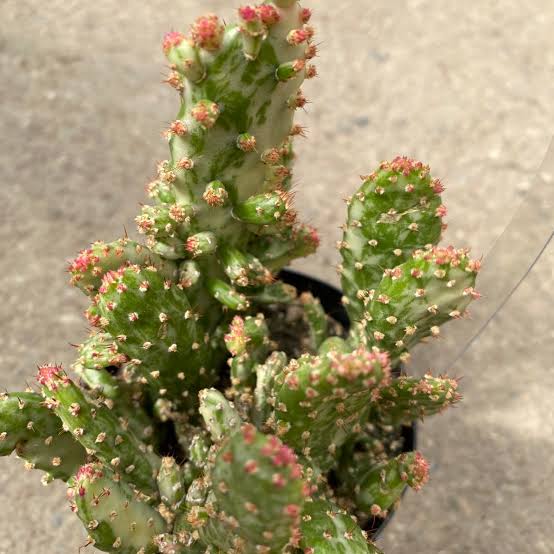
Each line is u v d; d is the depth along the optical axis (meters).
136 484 0.34
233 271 0.34
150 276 0.33
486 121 0.62
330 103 0.64
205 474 0.33
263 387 0.35
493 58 0.67
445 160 0.60
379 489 0.35
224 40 0.31
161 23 0.69
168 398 0.37
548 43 0.68
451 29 0.69
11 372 0.49
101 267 0.34
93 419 0.33
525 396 0.50
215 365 0.38
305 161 0.60
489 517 0.46
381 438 0.39
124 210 0.57
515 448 0.48
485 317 0.42
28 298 0.52
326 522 0.32
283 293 0.38
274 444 0.28
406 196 0.34
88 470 0.31
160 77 0.65
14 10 0.68
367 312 0.34
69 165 0.59
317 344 0.39
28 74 0.64
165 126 0.62
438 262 0.32
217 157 0.33
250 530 0.29
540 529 0.46
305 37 0.31
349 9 0.71
